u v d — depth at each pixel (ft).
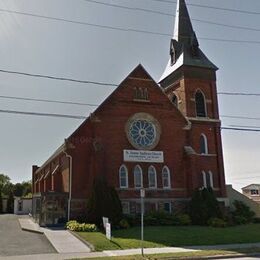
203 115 145.89
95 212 110.93
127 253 69.87
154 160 129.59
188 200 129.70
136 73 134.41
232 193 148.36
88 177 121.90
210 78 149.79
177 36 155.84
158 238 87.86
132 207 123.44
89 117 124.36
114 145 125.59
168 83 156.97
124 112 129.29
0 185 267.39
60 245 79.25
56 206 117.08
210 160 140.67
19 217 160.45
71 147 121.80
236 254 67.15
